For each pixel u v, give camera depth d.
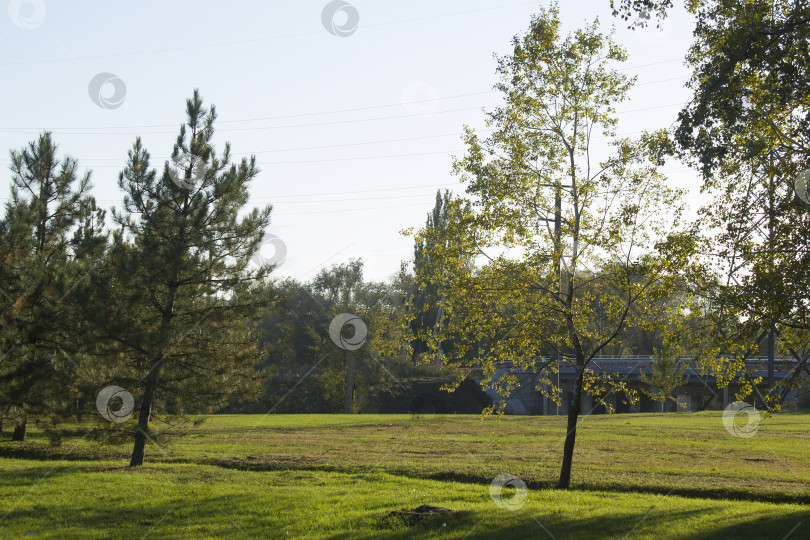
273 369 22.27
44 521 13.93
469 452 26.23
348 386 56.12
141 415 21.20
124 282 20.44
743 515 14.67
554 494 17.62
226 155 21.98
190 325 21.12
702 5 14.61
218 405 21.75
